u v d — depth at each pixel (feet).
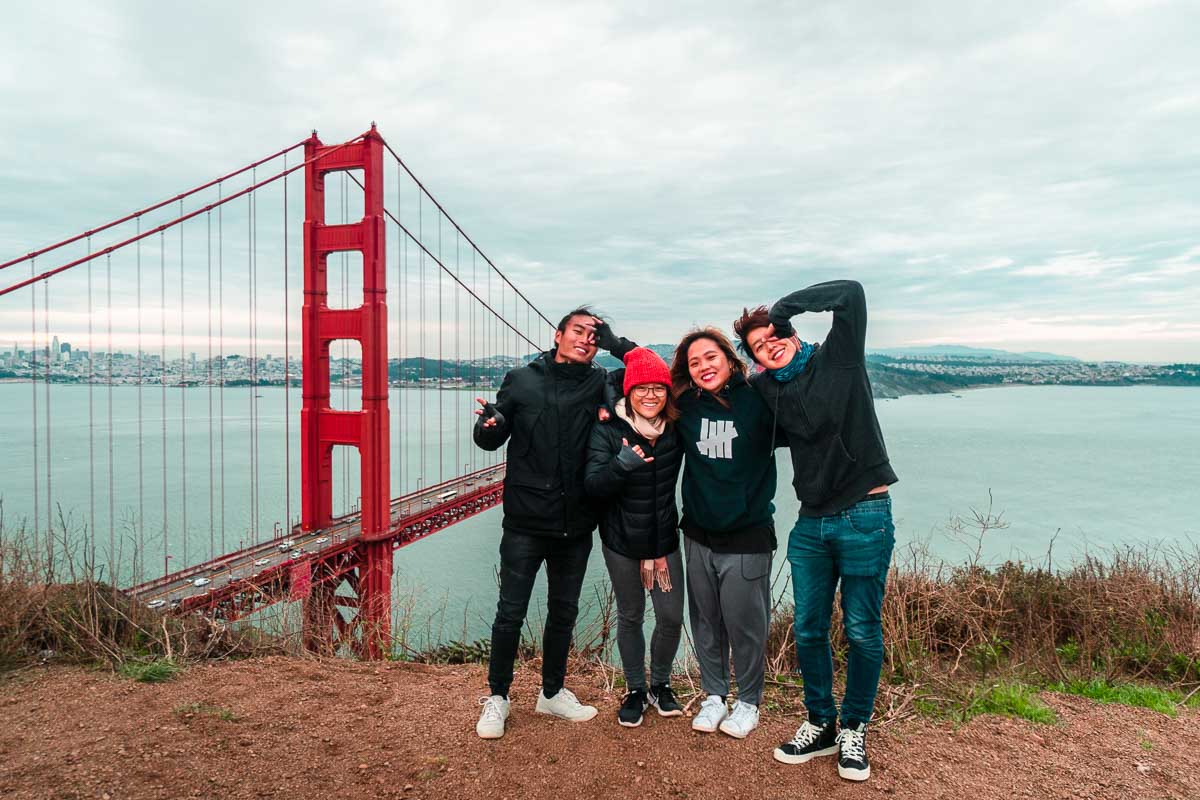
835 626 14.69
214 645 13.26
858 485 8.65
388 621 17.92
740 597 9.34
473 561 100.58
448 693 10.89
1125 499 192.85
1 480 184.96
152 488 174.91
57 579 13.71
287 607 15.93
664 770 8.48
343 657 15.81
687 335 9.57
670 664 10.21
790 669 13.76
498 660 9.44
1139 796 8.32
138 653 12.24
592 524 9.77
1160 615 17.08
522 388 9.68
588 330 9.67
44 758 8.04
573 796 7.84
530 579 9.64
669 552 9.63
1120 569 20.04
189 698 10.10
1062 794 8.30
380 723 9.59
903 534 98.43
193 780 7.77
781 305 8.80
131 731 8.82
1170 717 11.30
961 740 9.77
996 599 17.61
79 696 9.98
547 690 9.97
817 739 8.91
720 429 9.30
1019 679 13.15
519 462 9.60
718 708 9.77
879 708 10.86
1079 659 15.47
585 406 9.57
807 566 9.09
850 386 8.55
